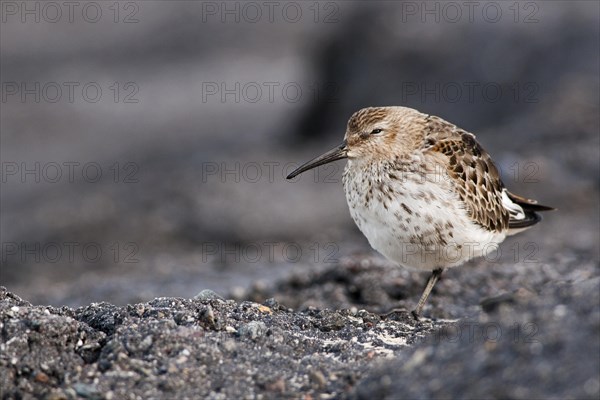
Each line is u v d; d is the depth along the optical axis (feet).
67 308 24.43
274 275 46.19
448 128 31.35
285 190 63.46
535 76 71.56
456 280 37.19
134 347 21.52
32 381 20.59
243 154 77.00
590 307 19.20
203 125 90.53
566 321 19.07
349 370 21.16
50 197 71.00
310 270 39.91
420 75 76.28
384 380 19.70
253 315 25.35
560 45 72.79
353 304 35.53
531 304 20.40
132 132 90.02
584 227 48.11
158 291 43.70
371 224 29.91
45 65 106.93
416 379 19.24
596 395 17.02
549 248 44.57
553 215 51.01
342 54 81.87
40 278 53.62
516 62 72.84
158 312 23.85
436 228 28.91
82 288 46.14
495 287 36.32
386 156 29.55
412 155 29.43
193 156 79.46
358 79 80.33
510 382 18.01
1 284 53.21
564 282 23.15
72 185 74.18
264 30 115.96
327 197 61.57
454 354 19.48
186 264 51.42
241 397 20.15
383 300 35.65
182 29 117.19
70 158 82.89
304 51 96.68
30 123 92.38
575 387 17.35
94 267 54.70
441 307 33.32
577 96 66.85
